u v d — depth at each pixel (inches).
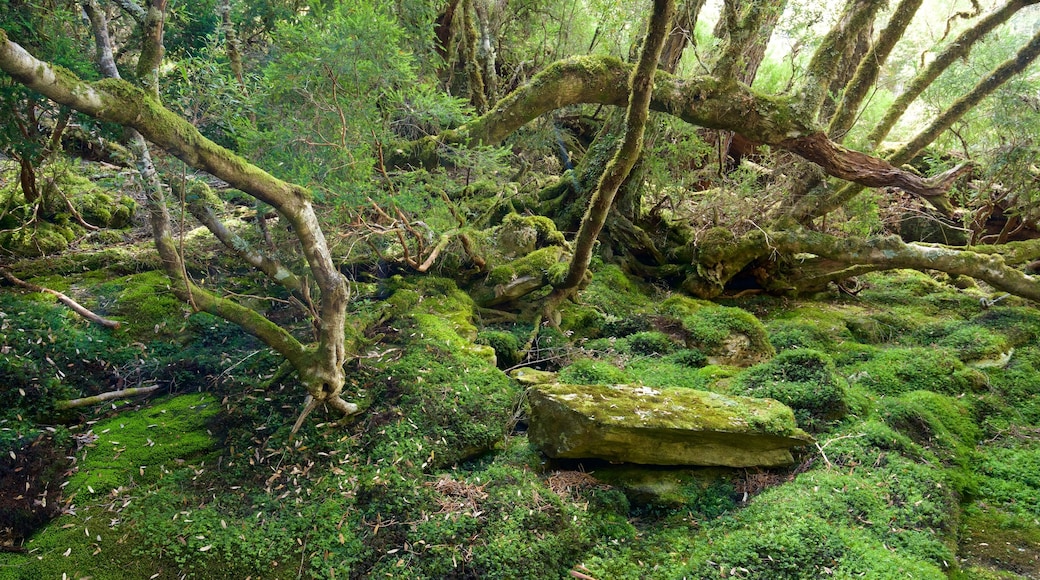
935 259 266.8
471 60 304.0
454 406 171.2
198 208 154.5
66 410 158.7
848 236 282.2
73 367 171.9
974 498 168.2
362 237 190.7
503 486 150.0
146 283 213.8
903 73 372.2
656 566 134.0
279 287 219.1
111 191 269.0
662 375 204.8
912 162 386.6
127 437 154.9
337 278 133.0
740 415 160.9
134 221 270.4
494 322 237.3
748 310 284.5
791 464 166.6
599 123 361.4
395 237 219.6
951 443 183.8
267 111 166.2
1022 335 254.4
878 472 161.3
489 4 333.7
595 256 293.7
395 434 159.5
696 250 290.4
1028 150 281.9
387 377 175.6
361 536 135.2
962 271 268.7
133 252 238.1
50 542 126.0
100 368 175.3
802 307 288.0
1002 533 153.9
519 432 178.5
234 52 204.2
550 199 311.3
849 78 335.6
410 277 235.9
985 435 196.7
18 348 168.9
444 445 160.9
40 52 152.3
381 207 192.4
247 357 183.3
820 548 132.3
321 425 158.6
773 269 293.9
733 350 223.8
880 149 374.9
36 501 134.9
